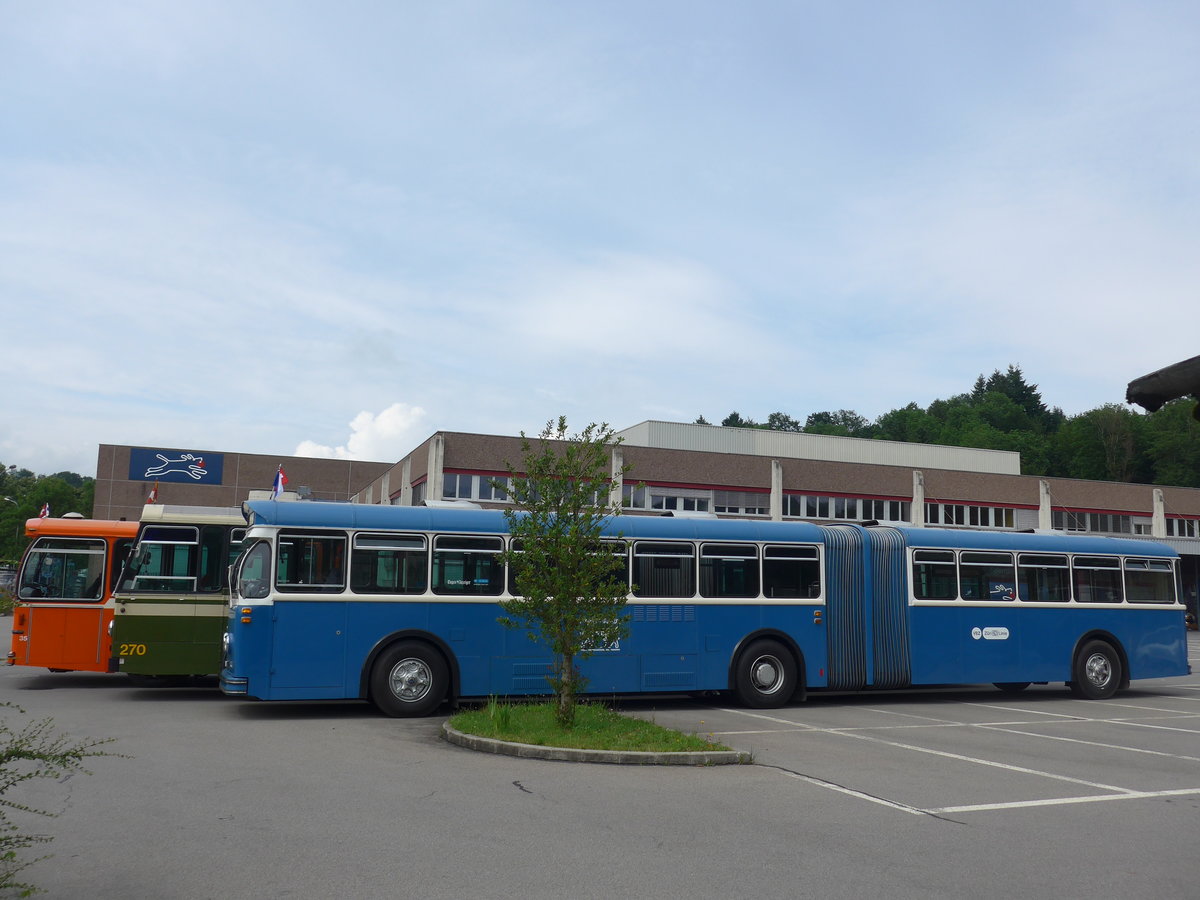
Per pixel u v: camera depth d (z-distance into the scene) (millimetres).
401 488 45750
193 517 16969
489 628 15242
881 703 18188
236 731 12789
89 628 17688
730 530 17188
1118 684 19812
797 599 17406
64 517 18031
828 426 129500
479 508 15750
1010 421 119750
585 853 7098
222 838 7270
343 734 12648
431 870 6578
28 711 14633
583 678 13219
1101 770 11266
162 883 6195
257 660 14148
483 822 7941
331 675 14422
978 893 6441
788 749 12219
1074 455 107688
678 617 16547
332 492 68812
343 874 6441
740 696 16812
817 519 47469
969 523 51094
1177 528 56844
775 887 6434
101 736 12195
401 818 8000
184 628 16672
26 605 17484
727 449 55094
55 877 6285
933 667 18203
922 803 9195
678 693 18625
